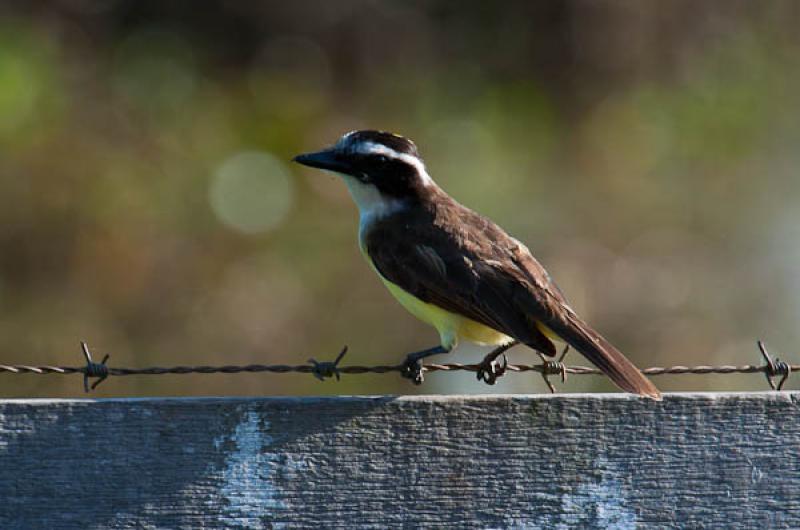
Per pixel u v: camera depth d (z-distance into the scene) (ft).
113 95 57.06
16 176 51.47
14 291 49.73
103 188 52.11
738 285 54.24
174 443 20.30
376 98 60.54
